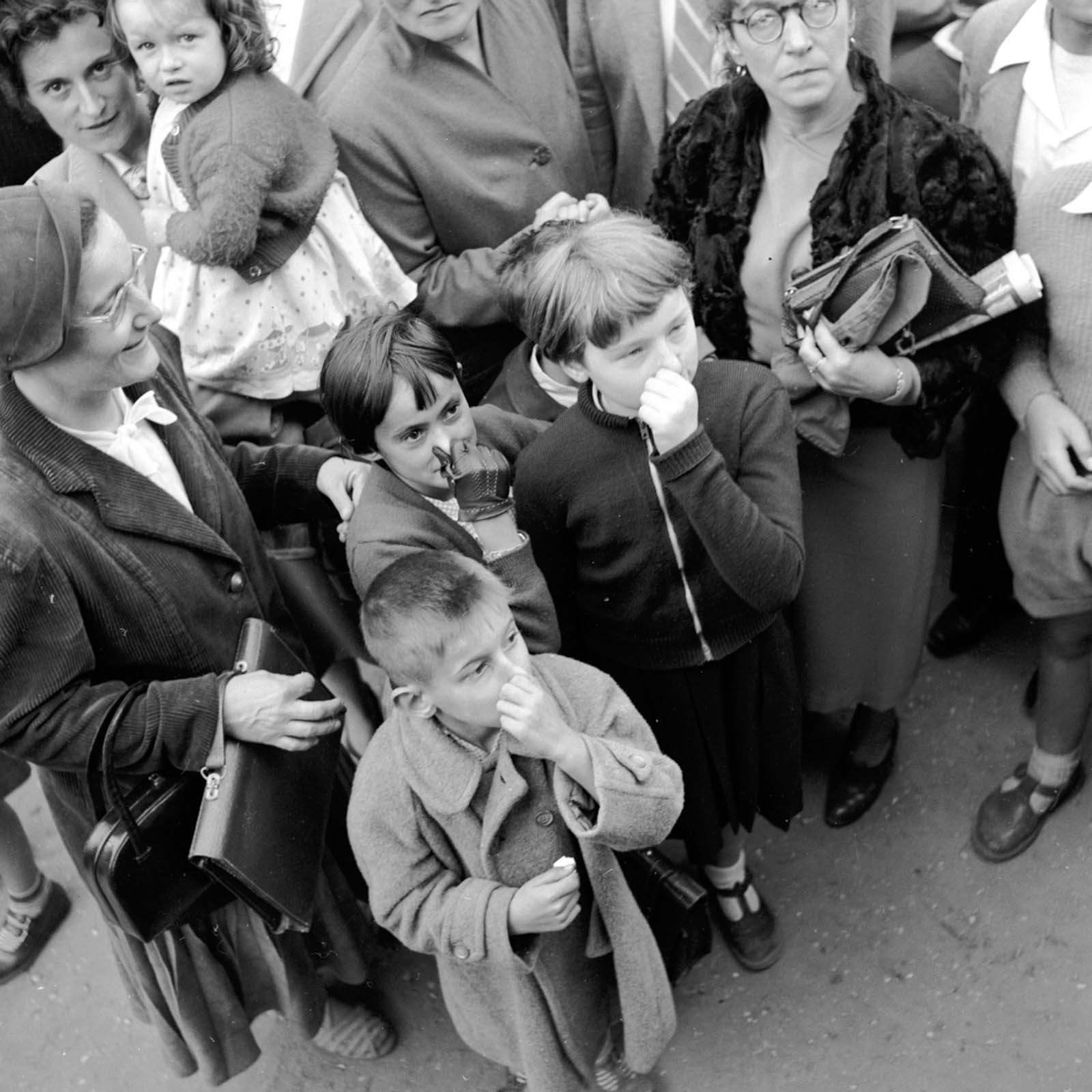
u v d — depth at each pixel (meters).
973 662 3.61
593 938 2.37
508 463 2.64
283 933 2.67
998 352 2.74
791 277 2.71
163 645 2.29
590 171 3.34
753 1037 3.02
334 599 2.99
